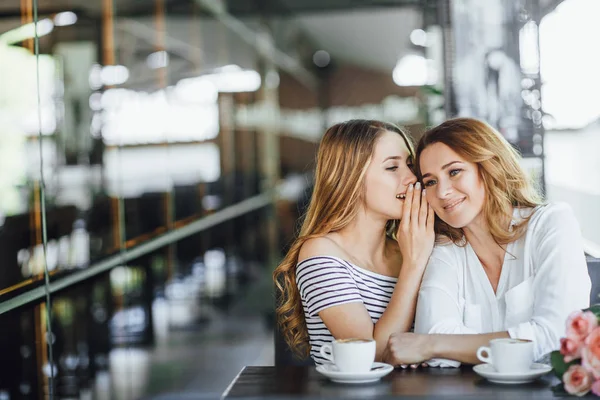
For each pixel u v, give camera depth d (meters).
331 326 2.07
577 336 1.53
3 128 3.02
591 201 3.09
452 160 2.07
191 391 3.99
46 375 3.27
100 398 3.81
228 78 8.56
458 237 2.13
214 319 6.10
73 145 3.90
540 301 1.96
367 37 13.97
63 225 3.65
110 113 4.56
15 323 2.97
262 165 11.09
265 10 11.29
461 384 1.66
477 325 2.09
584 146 3.15
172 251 5.80
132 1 5.21
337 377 1.69
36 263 3.28
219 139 7.92
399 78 15.47
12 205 3.06
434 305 2.01
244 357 4.79
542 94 3.51
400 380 1.72
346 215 2.18
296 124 15.55
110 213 4.46
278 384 1.70
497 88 3.67
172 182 6.05
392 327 2.02
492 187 2.06
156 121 5.69
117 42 4.83
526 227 2.06
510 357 1.65
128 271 4.70
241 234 8.77
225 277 7.52
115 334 4.34
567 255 1.99
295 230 2.76
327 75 16.00
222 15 8.38
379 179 2.14
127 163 4.90
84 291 3.86
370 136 2.17
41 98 3.45
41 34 3.49
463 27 3.80
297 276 2.18
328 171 2.20
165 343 5.19
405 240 2.10
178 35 6.52
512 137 3.52
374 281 2.18
